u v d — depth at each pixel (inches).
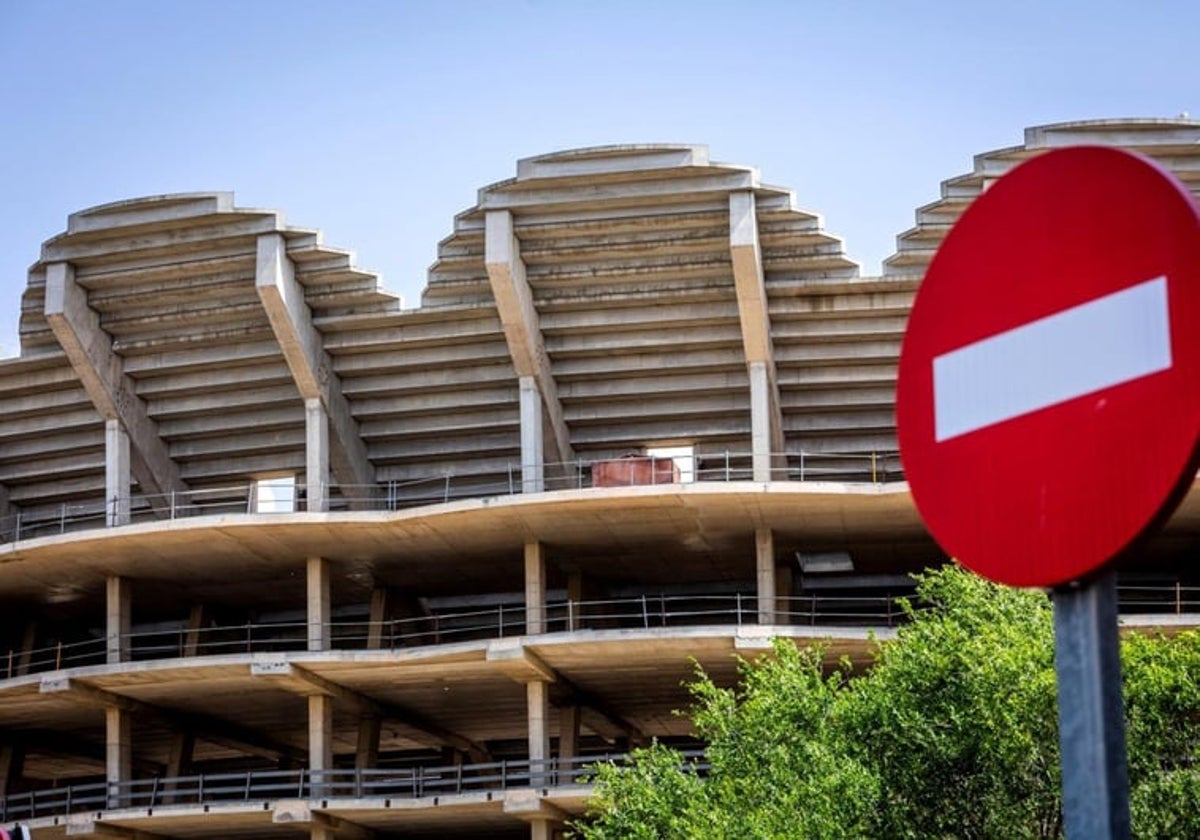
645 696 2058.3
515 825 1969.7
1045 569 249.6
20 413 2149.4
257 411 2070.6
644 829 1235.9
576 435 2027.6
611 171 1784.0
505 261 1815.9
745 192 1782.7
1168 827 1057.5
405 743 2321.6
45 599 2162.9
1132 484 240.1
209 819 1898.4
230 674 1925.4
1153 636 1770.4
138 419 2070.6
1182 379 234.8
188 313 1972.2
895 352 1913.1
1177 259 236.7
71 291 1956.2
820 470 1902.1
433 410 2027.6
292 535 1911.9
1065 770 230.8
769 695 1250.0
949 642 1143.0
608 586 2106.3
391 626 2038.6
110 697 2005.4
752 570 2044.8
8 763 2214.6
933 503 270.2
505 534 1905.8
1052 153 256.2
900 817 1094.4
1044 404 253.4
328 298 1935.3
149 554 1977.1
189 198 1873.8
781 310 1878.7
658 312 1904.5
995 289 263.0
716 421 1998.0
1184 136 1754.4
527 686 1897.1
